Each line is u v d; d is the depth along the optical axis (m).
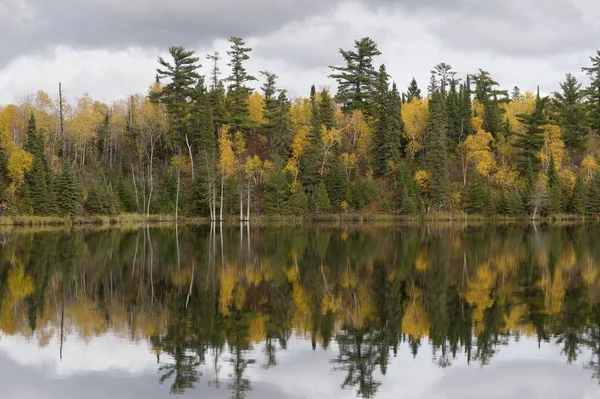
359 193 98.38
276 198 95.38
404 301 27.41
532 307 26.16
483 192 98.31
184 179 104.50
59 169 97.25
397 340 20.84
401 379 16.95
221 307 26.06
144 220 91.94
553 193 98.69
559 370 17.75
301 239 61.78
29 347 19.84
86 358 18.70
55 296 28.62
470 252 47.88
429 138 100.81
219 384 16.47
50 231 71.06
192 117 107.69
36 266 39.41
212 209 90.50
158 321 23.39
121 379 16.86
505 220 98.50
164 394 15.73
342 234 69.38
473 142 104.44
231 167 95.06
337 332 21.81
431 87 157.25
